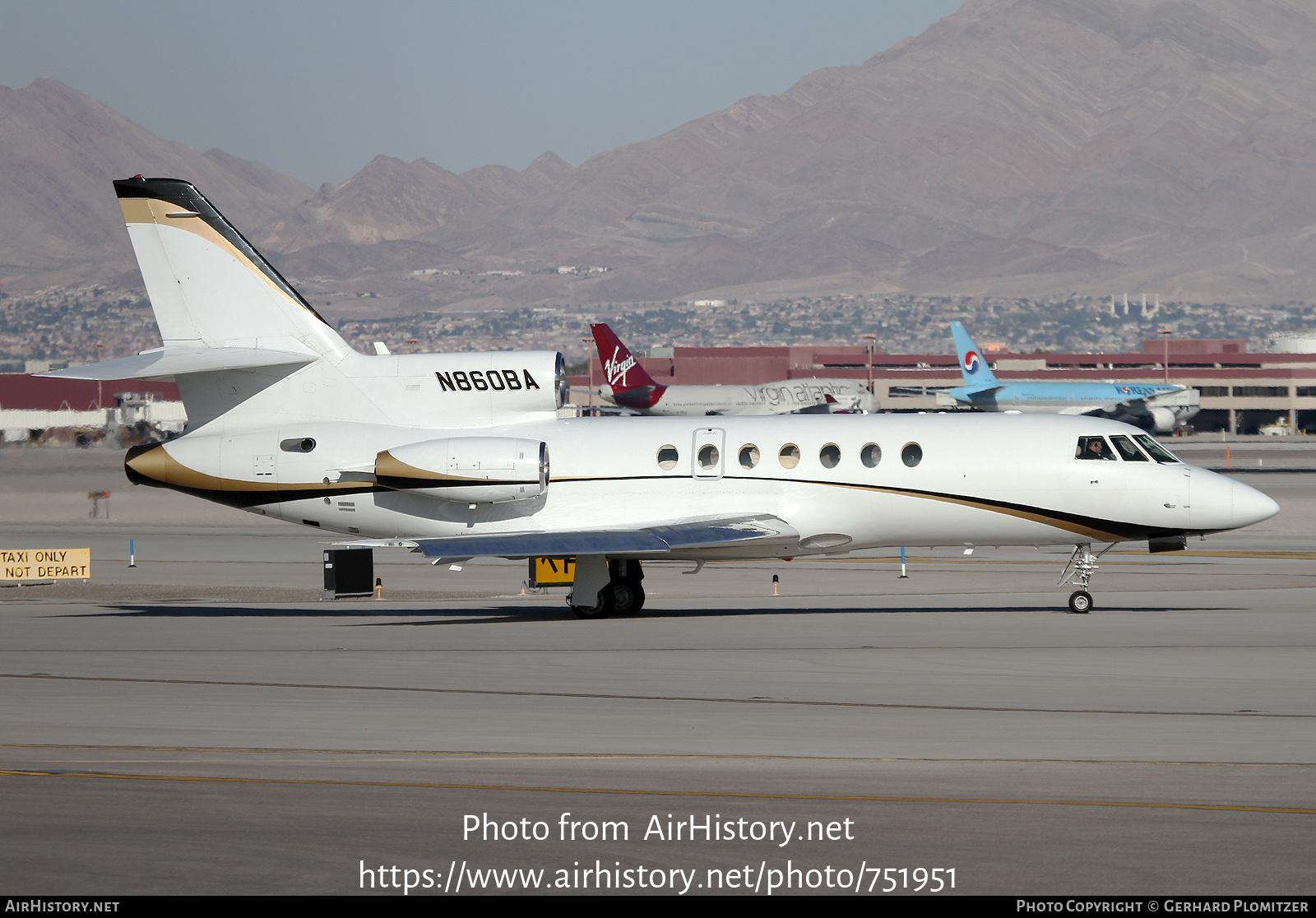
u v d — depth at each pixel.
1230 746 56.88
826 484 107.19
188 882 39.91
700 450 109.00
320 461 111.44
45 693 72.31
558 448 110.31
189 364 106.06
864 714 64.62
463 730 61.59
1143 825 44.72
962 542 108.62
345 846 43.09
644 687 72.75
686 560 110.69
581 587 107.38
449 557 98.12
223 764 54.72
